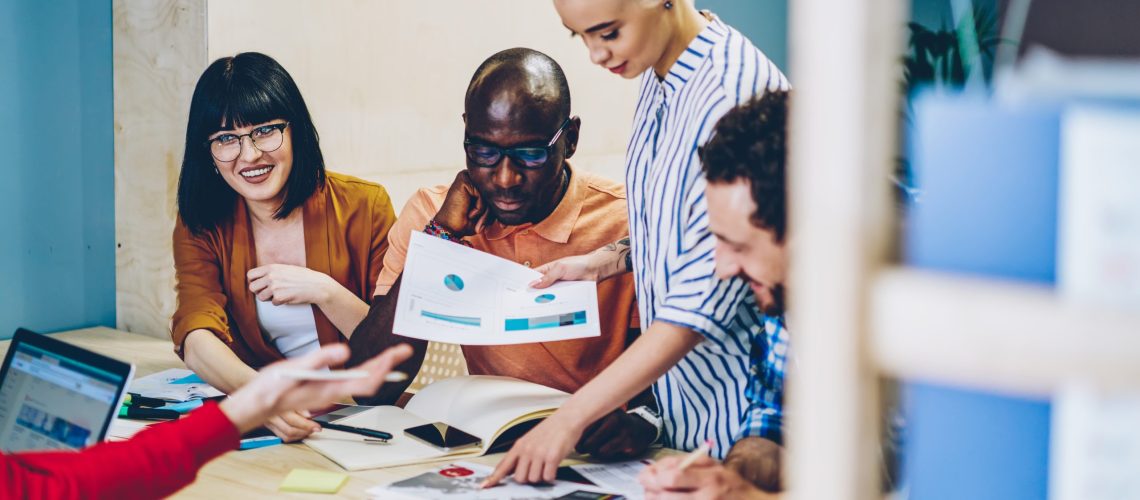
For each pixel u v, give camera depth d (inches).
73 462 38.0
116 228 87.7
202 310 75.7
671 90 61.6
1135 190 10.0
